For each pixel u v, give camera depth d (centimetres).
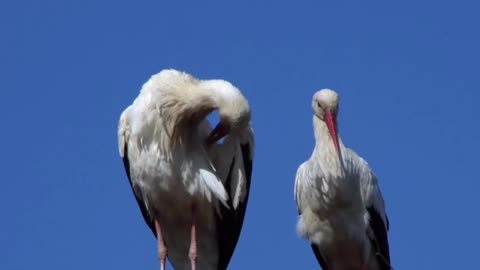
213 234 1144
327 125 1222
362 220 1242
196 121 1101
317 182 1233
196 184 1100
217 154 1120
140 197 1139
